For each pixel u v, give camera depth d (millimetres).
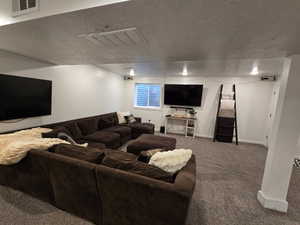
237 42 1632
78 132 3330
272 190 1964
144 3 1017
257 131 5102
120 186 1312
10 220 1532
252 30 1337
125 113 5359
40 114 2910
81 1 1125
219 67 3828
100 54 2383
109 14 1182
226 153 3936
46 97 3010
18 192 1925
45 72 3012
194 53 2139
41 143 1782
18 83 2498
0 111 2285
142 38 1652
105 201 1430
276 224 1704
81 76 3975
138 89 6379
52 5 1215
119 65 4141
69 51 2258
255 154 3963
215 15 1135
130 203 1326
